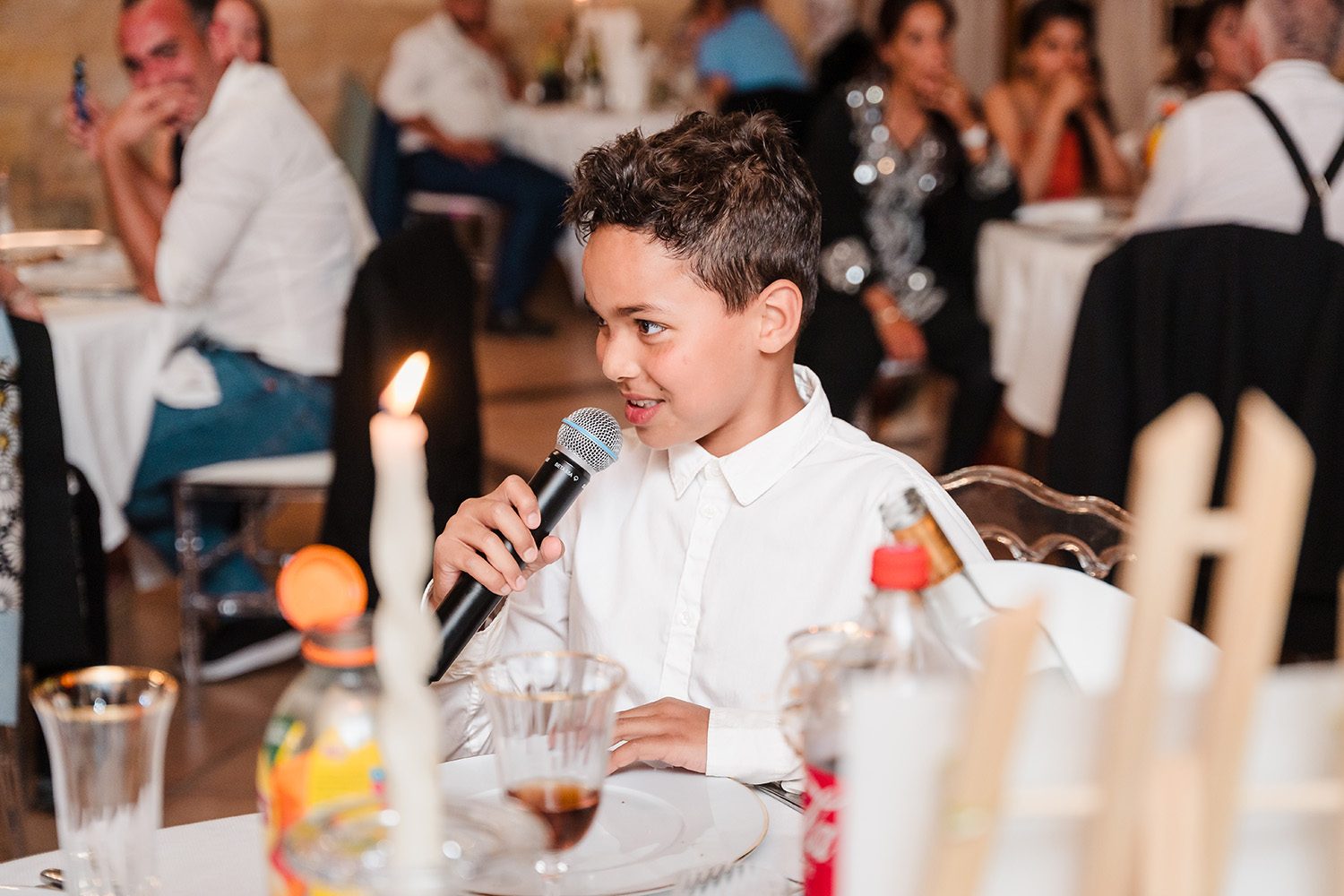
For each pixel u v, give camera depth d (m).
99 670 0.83
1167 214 3.30
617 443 1.19
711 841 0.96
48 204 3.93
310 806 0.74
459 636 1.19
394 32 7.08
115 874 0.80
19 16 5.46
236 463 3.08
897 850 0.55
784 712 0.89
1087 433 2.89
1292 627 2.65
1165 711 0.52
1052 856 0.52
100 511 2.80
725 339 1.26
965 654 0.83
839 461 1.36
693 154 1.24
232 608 3.12
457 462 2.89
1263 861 0.54
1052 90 4.64
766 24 6.25
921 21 3.78
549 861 0.90
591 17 6.68
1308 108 3.14
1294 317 2.69
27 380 2.41
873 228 3.90
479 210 6.38
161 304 3.04
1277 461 0.47
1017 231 3.81
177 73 3.14
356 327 2.73
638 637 1.38
